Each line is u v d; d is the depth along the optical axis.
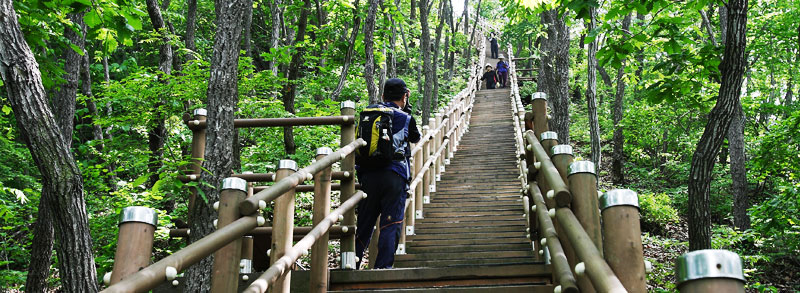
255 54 19.02
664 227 12.97
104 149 7.77
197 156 4.11
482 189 8.81
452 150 11.55
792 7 13.33
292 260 2.52
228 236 1.84
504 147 12.27
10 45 2.85
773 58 14.76
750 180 14.52
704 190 4.92
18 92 2.87
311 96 12.68
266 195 2.14
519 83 28.59
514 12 8.84
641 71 17.30
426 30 15.27
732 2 4.92
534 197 3.46
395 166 4.13
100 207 7.14
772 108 13.49
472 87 18.38
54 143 2.97
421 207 7.15
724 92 4.94
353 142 3.82
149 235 1.63
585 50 22.00
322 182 3.32
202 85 7.40
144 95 7.47
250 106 8.10
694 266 0.97
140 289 1.37
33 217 7.82
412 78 23.52
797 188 8.38
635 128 18.48
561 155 2.71
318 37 10.28
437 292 3.20
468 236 6.50
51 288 6.35
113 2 4.46
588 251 1.57
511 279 3.52
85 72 9.64
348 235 3.77
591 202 2.01
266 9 17.78
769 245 10.34
